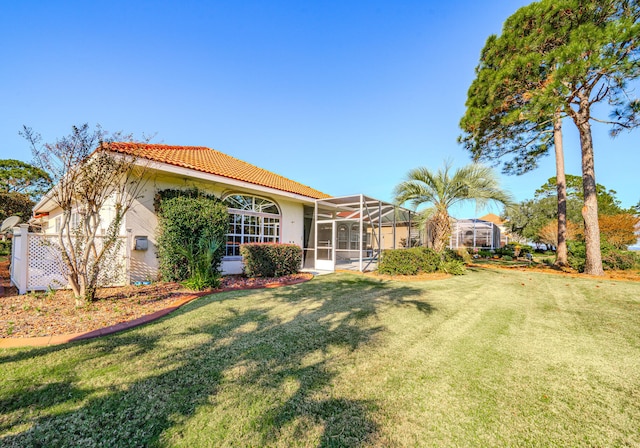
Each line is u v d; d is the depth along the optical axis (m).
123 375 3.01
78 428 2.21
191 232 8.51
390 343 4.02
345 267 14.15
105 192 6.95
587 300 7.06
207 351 3.65
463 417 2.43
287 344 3.92
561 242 14.74
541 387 2.93
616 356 3.69
